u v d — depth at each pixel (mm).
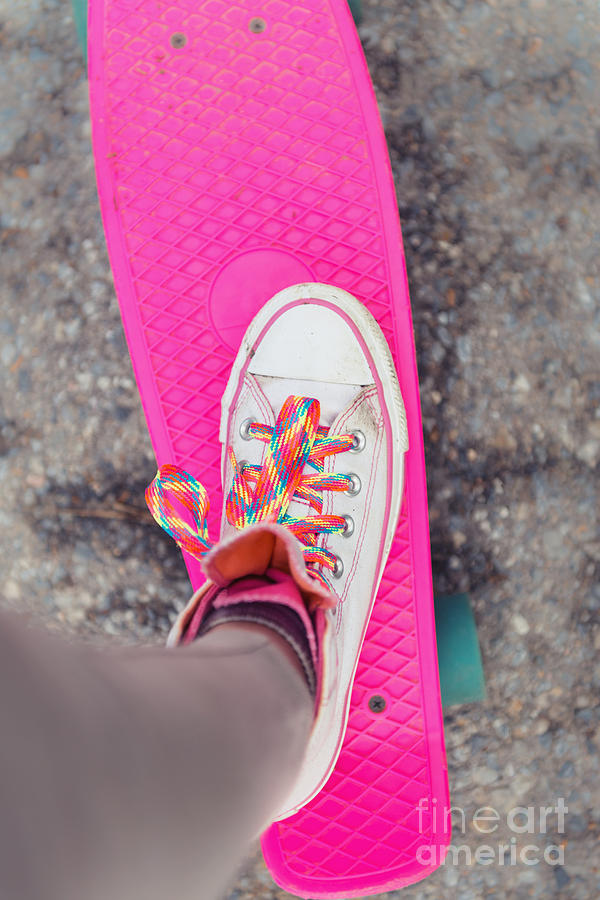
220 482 862
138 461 900
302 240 861
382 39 917
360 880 849
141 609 905
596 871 914
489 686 906
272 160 862
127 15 869
